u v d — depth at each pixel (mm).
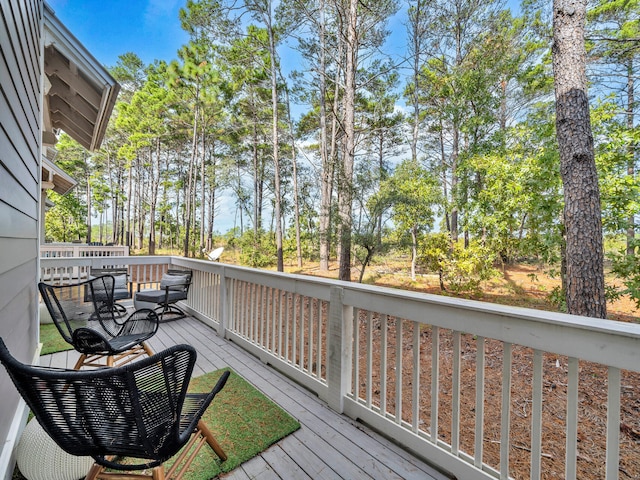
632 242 4285
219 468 1585
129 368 952
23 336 2051
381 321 1871
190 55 12570
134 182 23297
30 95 2287
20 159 1874
